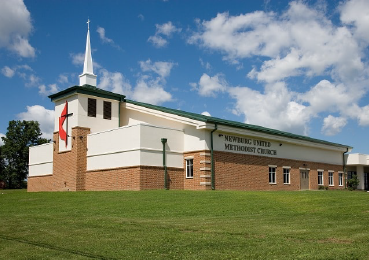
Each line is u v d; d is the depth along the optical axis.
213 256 8.45
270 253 8.54
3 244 10.38
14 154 63.00
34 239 10.81
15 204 20.53
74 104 30.12
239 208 16.98
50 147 34.81
